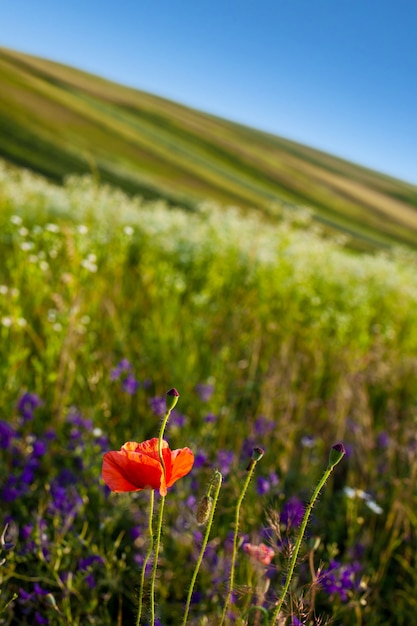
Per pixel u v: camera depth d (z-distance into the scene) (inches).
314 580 75.2
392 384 181.2
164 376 169.0
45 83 2407.7
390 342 256.1
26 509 108.2
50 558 94.0
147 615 70.0
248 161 2706.7
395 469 145.8
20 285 190.2
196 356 183.0
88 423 127.3
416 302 349.1
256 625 74.4
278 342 212.4
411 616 105.8
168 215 402.0
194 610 95.3
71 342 148.0
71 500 106.1
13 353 143.4
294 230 369.1
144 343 185.2
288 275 310.0
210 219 374.6
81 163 1286.9
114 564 100.0
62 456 125.4
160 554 102.6
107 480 55.0
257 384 170.4
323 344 223.6
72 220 336.2
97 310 192.5
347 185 3088.1
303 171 3016.7
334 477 143.7
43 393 144.2
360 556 113.0
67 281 167.2
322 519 124.5
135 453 55.0
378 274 388.8
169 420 140.9
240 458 134.5
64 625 84.4
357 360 193.3
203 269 301.9
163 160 1925.4
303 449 147.6
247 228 353.4
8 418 128.5
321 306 288.7
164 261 298.8
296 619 70.4
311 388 182.7
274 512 73.8
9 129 1392.7
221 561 97.0
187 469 58.0
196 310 233.1
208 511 56.1
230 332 201.9
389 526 119.9
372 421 165.9
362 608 102.7
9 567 90.0
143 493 114.7
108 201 364.5
